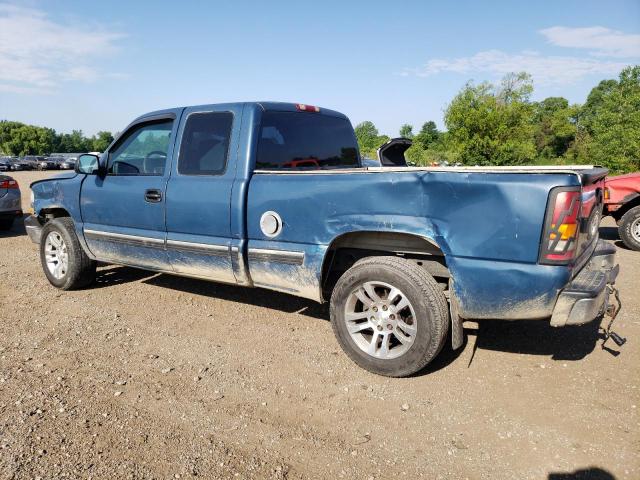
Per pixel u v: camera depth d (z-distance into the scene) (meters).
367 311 3.47
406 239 3.45
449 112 38.59
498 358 3.71
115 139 5.00
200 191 4.16
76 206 5.21
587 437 2.72
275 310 4.83
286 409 3.04
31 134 101.00
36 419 2.89
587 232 3.22
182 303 5.04
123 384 3.35
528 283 2.91
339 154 5.13
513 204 2.89
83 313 4.75
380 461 2.55
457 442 2.71
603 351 3.80
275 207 3.77
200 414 2.98
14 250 7.89
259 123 4.11
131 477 2.40
